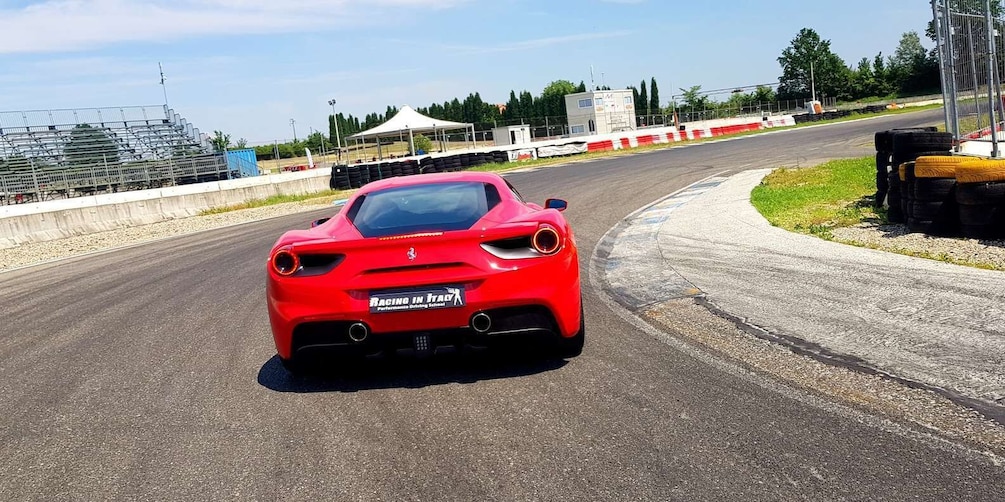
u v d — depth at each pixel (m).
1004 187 6.30
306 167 39.31
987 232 6.42
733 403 3.29
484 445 3.00
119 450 3.21
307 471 2.86
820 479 2.54
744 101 77.19
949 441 2.77
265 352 4.70
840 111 55.06
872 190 11.04
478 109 81.44
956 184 6.57
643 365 3.91
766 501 2.41
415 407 3.49
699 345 4.21
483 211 3.99
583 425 3.14
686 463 2.73
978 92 10.26
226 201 20.91
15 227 14.45
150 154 31.08
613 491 2.54
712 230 8.21
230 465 2.97
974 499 2.35
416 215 3.97
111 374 4.45
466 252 3.58
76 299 7.32
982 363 3.53
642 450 2.86
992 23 9.75
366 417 3.41
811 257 6.24
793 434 2.93
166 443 3.26
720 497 2.46
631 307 5.26
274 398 3.78
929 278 5.15
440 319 3.58
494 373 3.92
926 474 2.54
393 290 3.56
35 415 3.77
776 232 7.70
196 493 2.74
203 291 7.19
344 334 3.63
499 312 3.61
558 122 51.22
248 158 32.66
